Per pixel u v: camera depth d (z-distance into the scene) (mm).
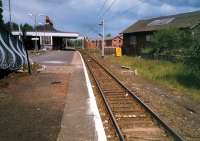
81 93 13672
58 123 8617
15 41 21594
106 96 13625
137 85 17672
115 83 18047
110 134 7934
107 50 62344
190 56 22406
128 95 13836
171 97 14109
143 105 11211
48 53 62188
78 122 8727
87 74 21906
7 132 7754
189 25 39594
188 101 13312
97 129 8055
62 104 11234
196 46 21469
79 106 10867
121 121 9281
